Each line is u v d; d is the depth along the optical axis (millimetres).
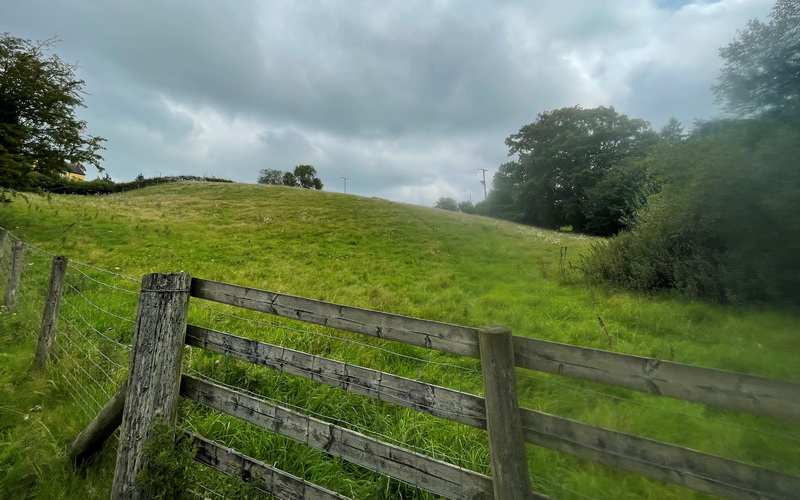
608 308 7941
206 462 2465
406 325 1983
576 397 4094
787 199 7105
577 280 11125
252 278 10781
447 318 7312
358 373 2096
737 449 3133
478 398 1751
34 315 6117
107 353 4547
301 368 2281
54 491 2656
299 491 2107
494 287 10477
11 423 3447
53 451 3037
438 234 21062
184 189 42125
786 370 4633
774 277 7285
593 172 42438
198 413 3363
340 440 2080
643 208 12375
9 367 4453
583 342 6023
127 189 49406
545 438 1603
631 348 5625
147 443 2307
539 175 48062
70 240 13828
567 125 47406
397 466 1909
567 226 45750
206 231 19000
